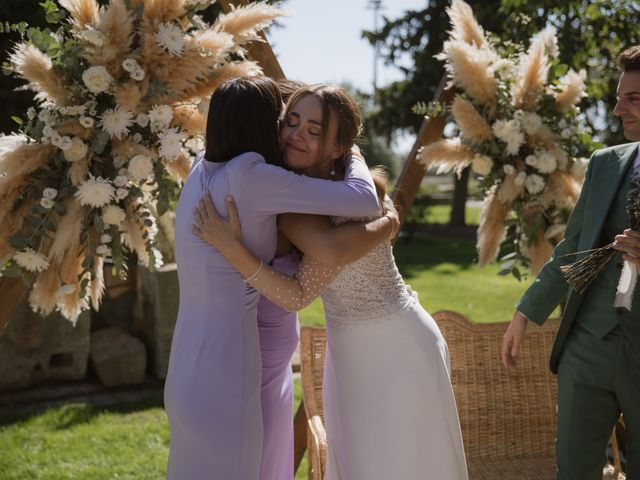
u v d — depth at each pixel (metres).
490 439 3.23
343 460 2.55
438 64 18.31
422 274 11.59
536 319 2.73
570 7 4.97
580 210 2.65
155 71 2.93
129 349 5.34
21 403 4.98
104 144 2.88
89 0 2.89
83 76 2.83
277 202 2.21
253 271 2.22
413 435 2.44
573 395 2.56
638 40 5.14
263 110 2.29
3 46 6.65
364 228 2.31
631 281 2.36
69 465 3.99
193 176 2.40
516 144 3.35
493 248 3.62
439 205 28.98
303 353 3.07
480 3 12.19
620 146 2.60
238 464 2.24
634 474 2.55
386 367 2.46
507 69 3.49
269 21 3.02
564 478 2.58
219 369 2.23
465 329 3.27
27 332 5.10
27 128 2.90
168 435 4.43
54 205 2.92
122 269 3.03
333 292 2.49
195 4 2.99
